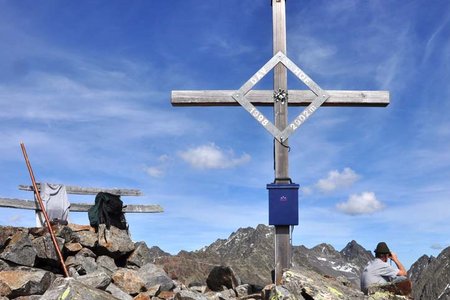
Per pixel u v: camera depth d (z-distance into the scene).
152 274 12.60
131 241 14.38
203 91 11.40
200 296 10.73
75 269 12.66
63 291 8.07
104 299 8.24
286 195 10.98
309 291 8.95
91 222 14.16
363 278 10.03
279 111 11.34
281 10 11.62
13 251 11.84
